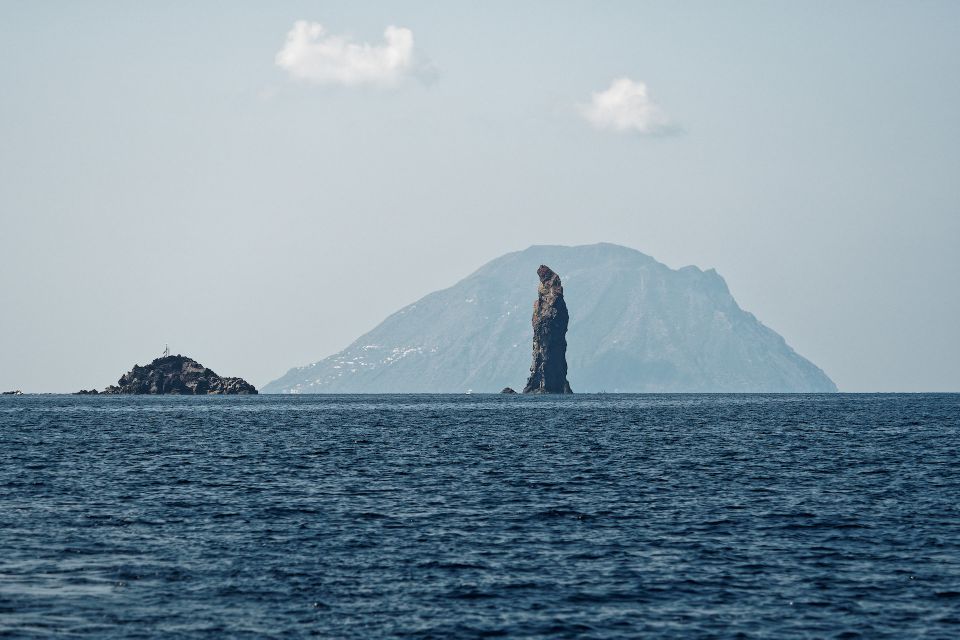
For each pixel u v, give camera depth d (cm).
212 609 6300
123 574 7156
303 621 6075
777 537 8744
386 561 7675
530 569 7450
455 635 5862
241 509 10175
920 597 6731
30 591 6656
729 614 6338
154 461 15462
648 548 8238
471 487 12100
